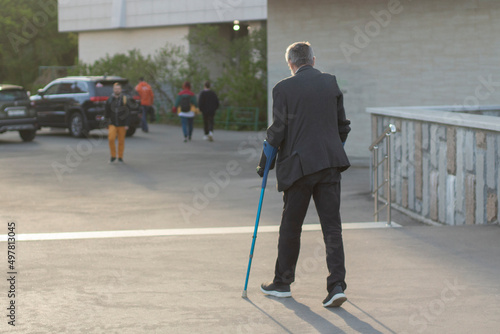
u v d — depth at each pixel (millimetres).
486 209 8266
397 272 6242
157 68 32156
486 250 6949
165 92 32375
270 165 5539
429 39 17172
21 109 23344
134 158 18547
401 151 10781
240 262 6789
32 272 6441
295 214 5434
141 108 25562
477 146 8422
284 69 18859
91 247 7473
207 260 6875
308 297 5605
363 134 18094
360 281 5988
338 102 5477
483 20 16578
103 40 36281
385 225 8523
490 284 5824
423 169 9992
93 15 35688
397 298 5508
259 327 4902
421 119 9867
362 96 18000
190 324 4984
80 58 37375
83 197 12289
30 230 9242
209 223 9727
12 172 15734
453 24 16875
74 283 6070
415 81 17406
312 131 5316
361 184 13555
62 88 25750
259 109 29031
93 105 24906
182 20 32312
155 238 7922
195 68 31625
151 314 5211
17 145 22391
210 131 23688
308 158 5270
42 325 4977
